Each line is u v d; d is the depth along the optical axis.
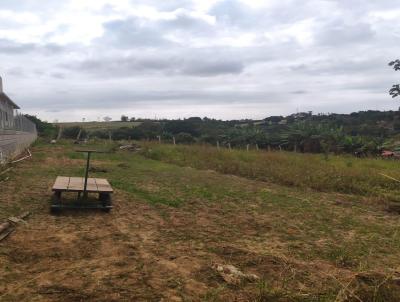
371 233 7.51
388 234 7.53
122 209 8.46
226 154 22.30
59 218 7.33
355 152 33.31
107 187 8.14
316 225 7.93
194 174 15.53
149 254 5.55
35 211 7.74
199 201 9.81
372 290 4.36
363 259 5.86
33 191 9.76
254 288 4.51
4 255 5.19
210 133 53.28
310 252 6.12
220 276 4.80
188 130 56.72
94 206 8.07
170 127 57.81
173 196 10.30
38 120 54.28
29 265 4.95
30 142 30.77
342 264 5.59
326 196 11.63
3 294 4.05
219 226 7.47
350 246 6.52
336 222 8.29
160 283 4.52
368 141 34.56
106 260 5.19
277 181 14.05
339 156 27.73
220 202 9.84
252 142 44.12
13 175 12.50
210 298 4.17
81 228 6.74
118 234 6.50
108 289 4.28
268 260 5.52
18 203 8.30
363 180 13.91
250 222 7.89
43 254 5.34
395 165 19.36
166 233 6.77
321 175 14.26
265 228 7.49
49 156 21.08
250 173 15.63
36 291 4.16
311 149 38.19
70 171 14.81
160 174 15.09
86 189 7.71
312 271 5.19
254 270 5.17
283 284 4.54
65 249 5.59
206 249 5.97
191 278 4.72
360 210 9.74
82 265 4.98
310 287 4.63
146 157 23.61
